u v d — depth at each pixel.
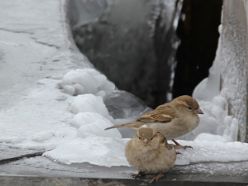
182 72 17.64
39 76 11.70
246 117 9.90
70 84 11.12
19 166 7.57
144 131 6.83
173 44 19.27
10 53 12.59
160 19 19.39
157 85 19.73
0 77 11.52
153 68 19.67
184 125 8.16
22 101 10.48
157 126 8.03
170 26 19.33
